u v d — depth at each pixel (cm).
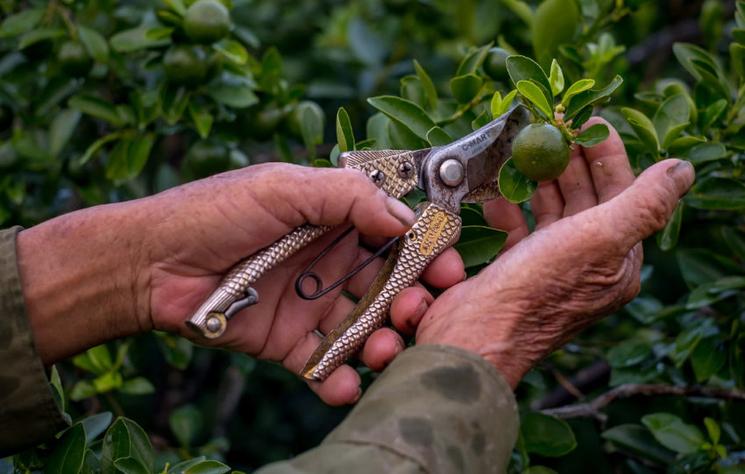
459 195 89
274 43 152
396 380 80
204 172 112
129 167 115
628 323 132
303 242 87
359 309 88
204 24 106
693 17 163
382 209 86
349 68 151
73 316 88
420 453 77
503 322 83
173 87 110
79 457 89
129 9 129
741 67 102
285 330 92
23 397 86
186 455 122
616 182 90
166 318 89
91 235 88
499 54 101
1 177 122
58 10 120
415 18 146
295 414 162
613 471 113
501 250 94
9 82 122
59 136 120
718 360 106
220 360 161
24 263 87
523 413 104
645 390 111
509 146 89
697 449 104
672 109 97
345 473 76
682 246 128
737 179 98
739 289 106
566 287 83
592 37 113
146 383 118
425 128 95
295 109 115
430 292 92
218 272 89
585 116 87
